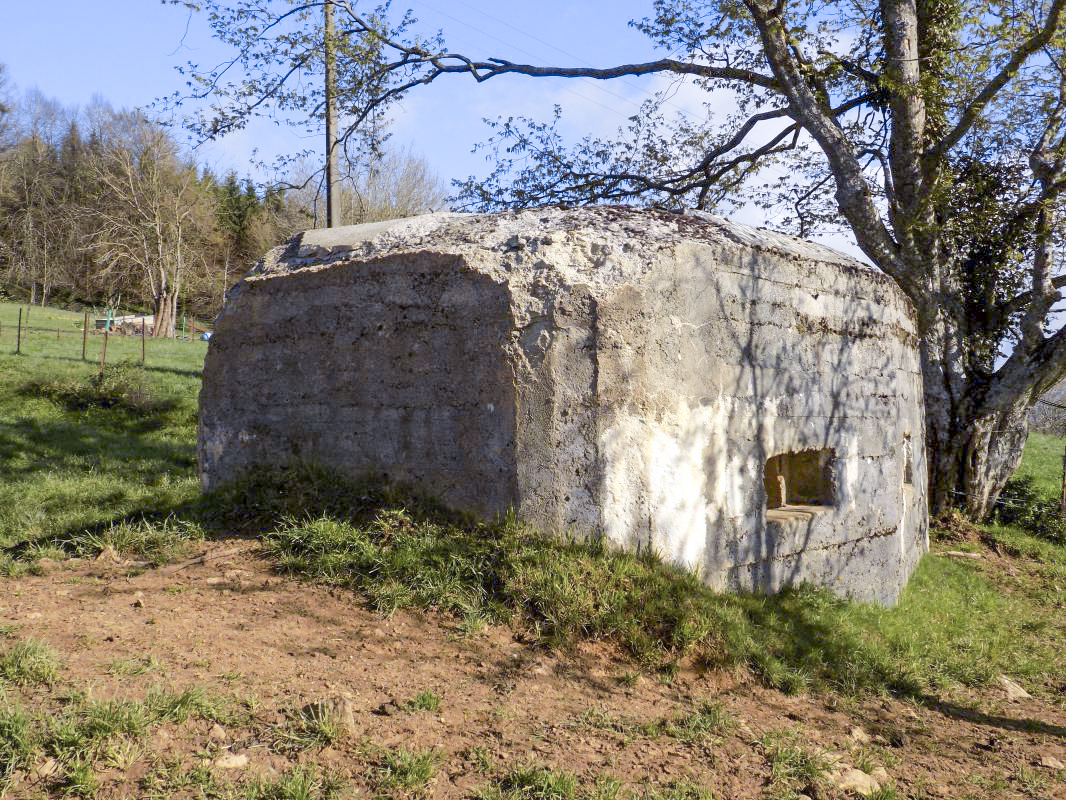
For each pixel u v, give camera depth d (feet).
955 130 37.93
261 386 21.90
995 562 36.40
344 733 11.84
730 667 16.84
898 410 27.96
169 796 10.02
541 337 18.22
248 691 12.55
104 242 151.84
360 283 20.36
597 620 16.37
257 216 154.92
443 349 19.12
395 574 17.03
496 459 18.44
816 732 15.37
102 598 15.92
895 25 36.91
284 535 18.67
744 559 20.71
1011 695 20.52
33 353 75.36
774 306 21.83
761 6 35.83
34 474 35.73
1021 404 40.50
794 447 22.49
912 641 22.17
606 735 13.30
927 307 38.78
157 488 32.53
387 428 19.88
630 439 18.34
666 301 19.03
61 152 186.50
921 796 13.66
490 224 20.67
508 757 12.08
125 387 54.85
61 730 10.61
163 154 150.92
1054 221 38.99
